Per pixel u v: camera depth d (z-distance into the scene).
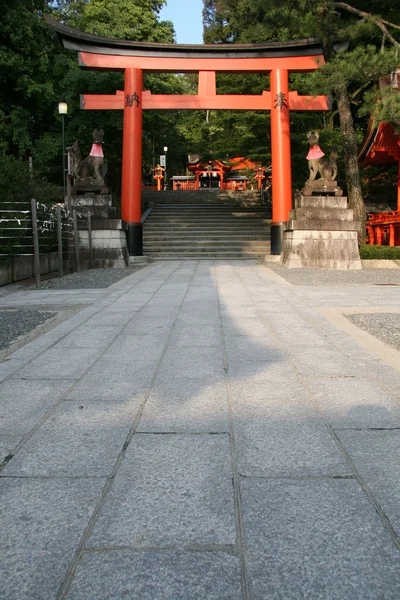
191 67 15.20
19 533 1.63
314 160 13.49
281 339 4.60
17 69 18.73
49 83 19.55
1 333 4.92
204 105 15.33
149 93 15.34
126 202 15.35
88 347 4.33
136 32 21.94
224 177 42.03
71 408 2.83
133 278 10.55
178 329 5.09
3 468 2.09
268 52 15.09
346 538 1.59
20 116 19.44
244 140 21.95
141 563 1.47
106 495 1.86
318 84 11.71
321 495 1.85
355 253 13.05
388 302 6.92
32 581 1.41
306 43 14.80
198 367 3.66
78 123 20.39
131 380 3.36
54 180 25.80
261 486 1.91
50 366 3.73
